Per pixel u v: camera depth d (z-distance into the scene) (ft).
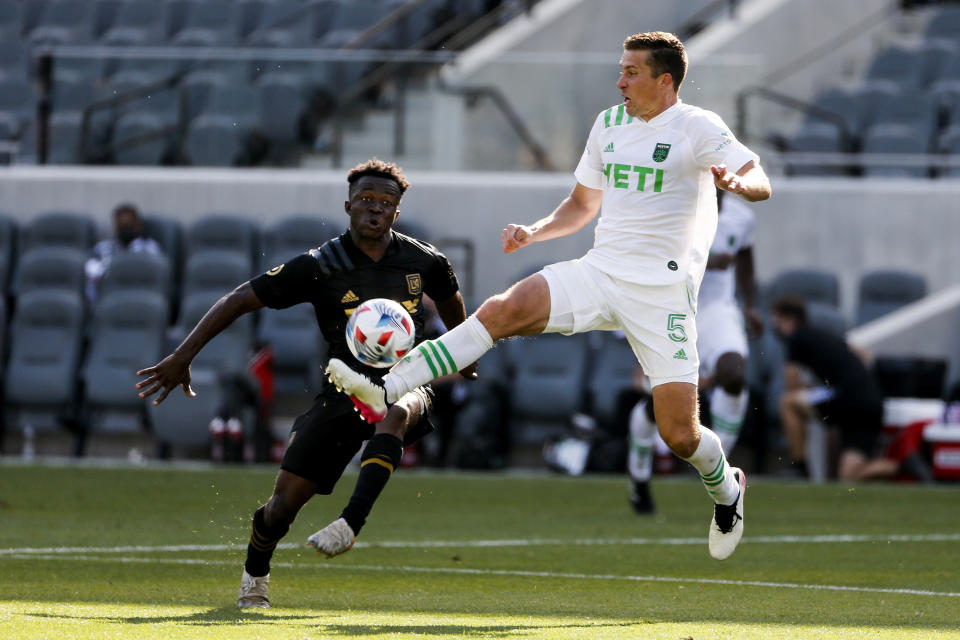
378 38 197.98
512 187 179.22
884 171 181.16
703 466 54.29
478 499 113.50
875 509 108.99
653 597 56.80
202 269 163.12
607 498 116.06
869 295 169.07
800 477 148.05
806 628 46.78
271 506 50.72
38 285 163.53
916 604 54.65
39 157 186.50
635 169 53.83
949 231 177.78
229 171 183.11
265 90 182.91
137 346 157.38
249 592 51.57
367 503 48.67
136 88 185.78
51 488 112.06
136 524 88.84
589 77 180.24
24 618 45.85
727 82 179.42
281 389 161.79
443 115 180.86
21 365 158.71
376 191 51.44
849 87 206.49
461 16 204.23
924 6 236.84
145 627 44.21
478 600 55.06
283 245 169.78
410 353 51.03
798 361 137.08
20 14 228.02
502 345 161.68
